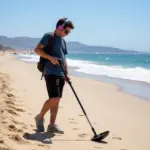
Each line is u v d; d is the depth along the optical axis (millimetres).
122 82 12344
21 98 6445
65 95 7871
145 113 6145
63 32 4133
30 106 5719
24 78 11430
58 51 4133
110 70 19750
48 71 4098
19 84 9078
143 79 13695
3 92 6742
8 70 15570
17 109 5168
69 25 4109
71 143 3877
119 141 4188
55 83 4109
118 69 20906
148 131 4773
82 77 14469
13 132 3869
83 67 23094
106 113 5949
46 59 4125
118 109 6457
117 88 10266
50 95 4152
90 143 3961
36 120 4258
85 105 6633
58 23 4133
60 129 4266
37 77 12383
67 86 10016
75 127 4656
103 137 4059
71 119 5133
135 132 4688
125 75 15898
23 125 4320
